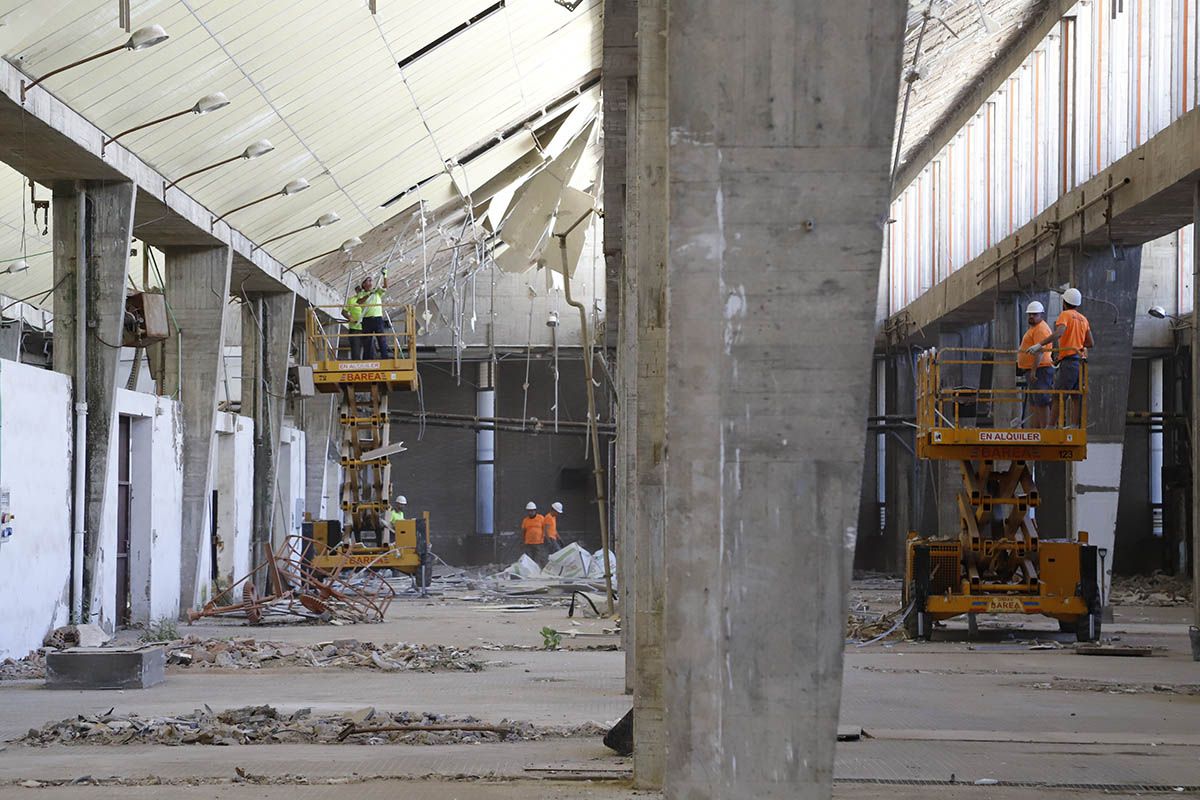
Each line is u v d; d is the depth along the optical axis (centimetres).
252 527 3797
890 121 523
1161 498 4819
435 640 2498
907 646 2372
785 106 526
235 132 2533
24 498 2166
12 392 2123
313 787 935
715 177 529
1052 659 2131
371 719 1333
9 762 1095
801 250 528
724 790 529
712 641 531
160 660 1803
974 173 4106
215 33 2127
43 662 2092
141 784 960
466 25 2639
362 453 3562
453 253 4638
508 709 1448
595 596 3947
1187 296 4619
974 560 2491
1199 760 1085
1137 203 2848
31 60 1925
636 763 941
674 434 532
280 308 3809
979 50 3603
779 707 529
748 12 525
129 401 2689
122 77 2109
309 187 3069
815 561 529
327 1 2228
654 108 939
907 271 4962
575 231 4059
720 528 531
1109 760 1084
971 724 1341
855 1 522
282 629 2795
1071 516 3222
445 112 3016
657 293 1005
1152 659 2133
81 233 2434
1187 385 4578
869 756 1103
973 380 4553
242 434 3675
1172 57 2817
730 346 530
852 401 529
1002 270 3738
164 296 2942
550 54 3014
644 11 911
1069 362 2438
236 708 1466
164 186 2614
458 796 888
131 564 2819
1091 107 3241
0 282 3422
